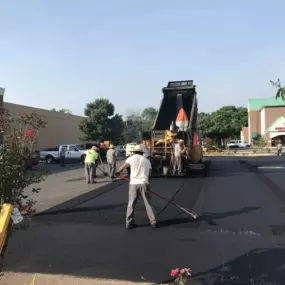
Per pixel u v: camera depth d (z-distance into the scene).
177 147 16.12
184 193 11.55
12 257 5.58
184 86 18.84
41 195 11.91
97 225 7.59
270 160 28.61
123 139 49.66
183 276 4.56
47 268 5.12
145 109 56.50
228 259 5.35
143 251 5.81
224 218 7.95
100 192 12.30
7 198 3.51
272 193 11.26
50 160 32.31
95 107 48.44
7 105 32.31
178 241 6.31
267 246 5.93
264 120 67.19
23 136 3.67
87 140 47.19
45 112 40.03
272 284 4.46
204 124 70.38
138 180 7.29
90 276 4.81
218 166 23.00
